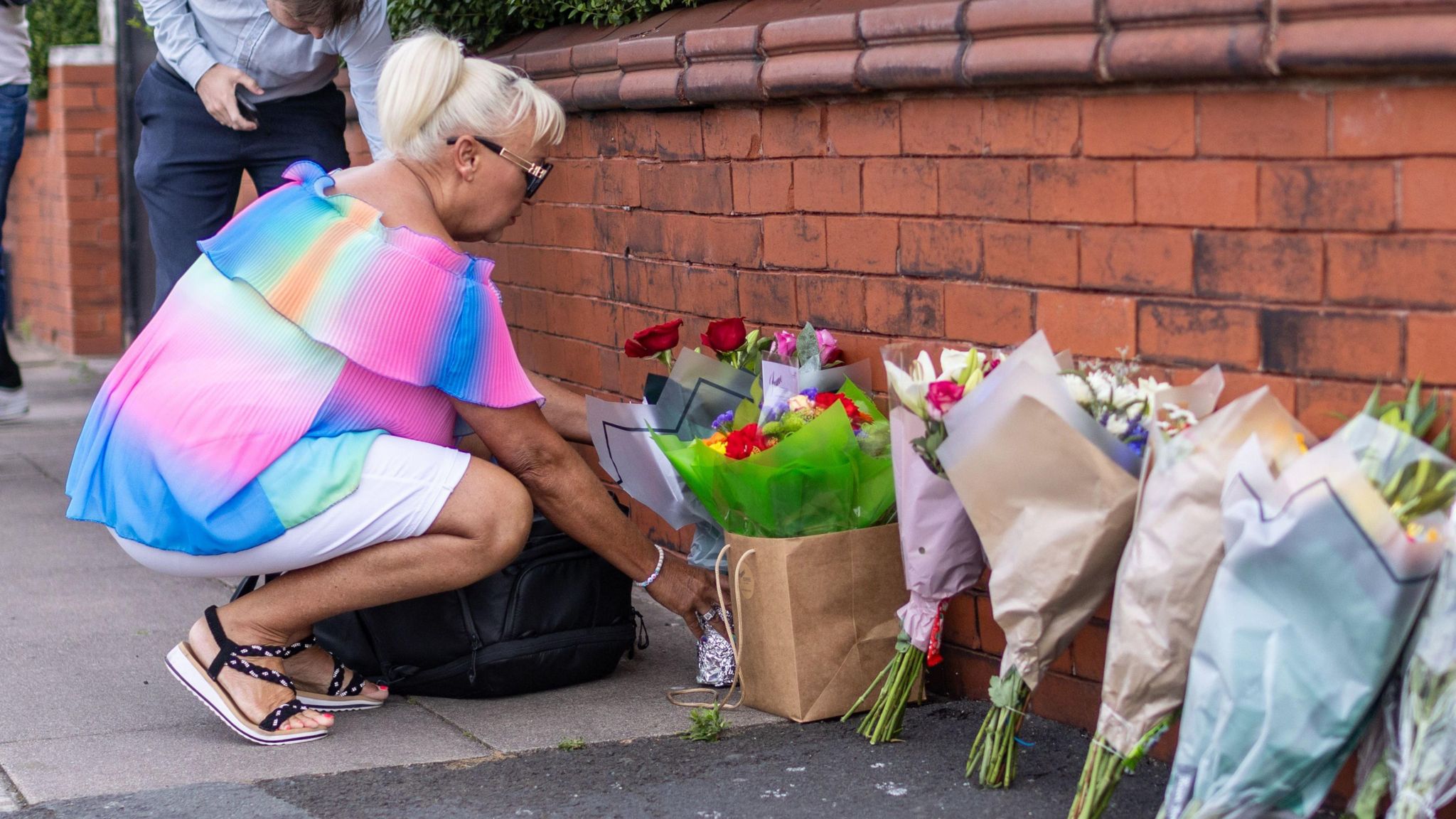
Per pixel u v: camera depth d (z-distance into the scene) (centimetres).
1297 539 222
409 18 549
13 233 1177
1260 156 261
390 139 338
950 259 326
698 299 411
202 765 317
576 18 498
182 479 319
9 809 292
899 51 321
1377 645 224
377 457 324
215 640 333
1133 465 256
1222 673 231
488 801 295
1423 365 242
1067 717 325
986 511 268
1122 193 286
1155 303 282
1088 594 268
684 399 358
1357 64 238
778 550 325
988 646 340
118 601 452
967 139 317
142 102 513
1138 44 269
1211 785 237
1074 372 279
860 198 347
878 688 333
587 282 466
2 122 652
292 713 335
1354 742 235
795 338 366
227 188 518
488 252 532
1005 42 296
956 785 295
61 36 1068
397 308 321
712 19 408
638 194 432
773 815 284
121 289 1017
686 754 318
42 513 570
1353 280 250
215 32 492
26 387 888
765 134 375
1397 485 226
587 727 338
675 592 358
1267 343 264
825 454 313
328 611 335
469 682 354
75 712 354
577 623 359
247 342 326
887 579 333
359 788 303
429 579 331
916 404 284
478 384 327
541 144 343
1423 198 239
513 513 328
